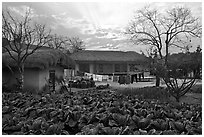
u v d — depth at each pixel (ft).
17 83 42.19
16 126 14.11
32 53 43.98
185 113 17.44
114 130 12.60
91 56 122.31
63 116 15.98
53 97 26.16
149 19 68.54
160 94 34.86
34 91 41.27
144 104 21.01
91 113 16.33
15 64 41.52
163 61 30.53
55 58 45.73
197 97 33.45
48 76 47.88
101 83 88.07
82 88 64.13
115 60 120.16
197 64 28.14
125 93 37.27
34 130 13.39
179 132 13.33
